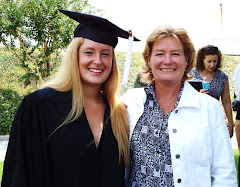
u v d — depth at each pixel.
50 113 1.65
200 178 1.63
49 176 1.62
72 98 1.73
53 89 1.74
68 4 6.33
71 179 1.60
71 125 1.66
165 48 1.69
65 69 1.78
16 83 8.40
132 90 2.05
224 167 1.66
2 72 8.55
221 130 1.69
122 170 1.85
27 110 1.64
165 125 1.73
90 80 1.77
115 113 1.88
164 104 1.83
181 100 1.74
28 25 6.21
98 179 1.70
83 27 1.81
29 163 1.59
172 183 1.64
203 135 1.65
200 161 1.64
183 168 1.62
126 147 1.84
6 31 6.25
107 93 1.98
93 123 1.83
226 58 9.77
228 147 1.69
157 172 1.67
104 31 1.82
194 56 1.81
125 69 2.03
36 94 1.69
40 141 1.62
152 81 1.94
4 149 5.84
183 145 1.64
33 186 1.59
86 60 1.75
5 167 1.61
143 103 1.86
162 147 1.69
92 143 1.67
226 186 1.62
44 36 6.41
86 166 1.63
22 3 6.09
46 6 6.11
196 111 1.71
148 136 1.74
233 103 3.00
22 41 6.66
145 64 1.93
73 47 1.78
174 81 1.74
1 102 7.61
